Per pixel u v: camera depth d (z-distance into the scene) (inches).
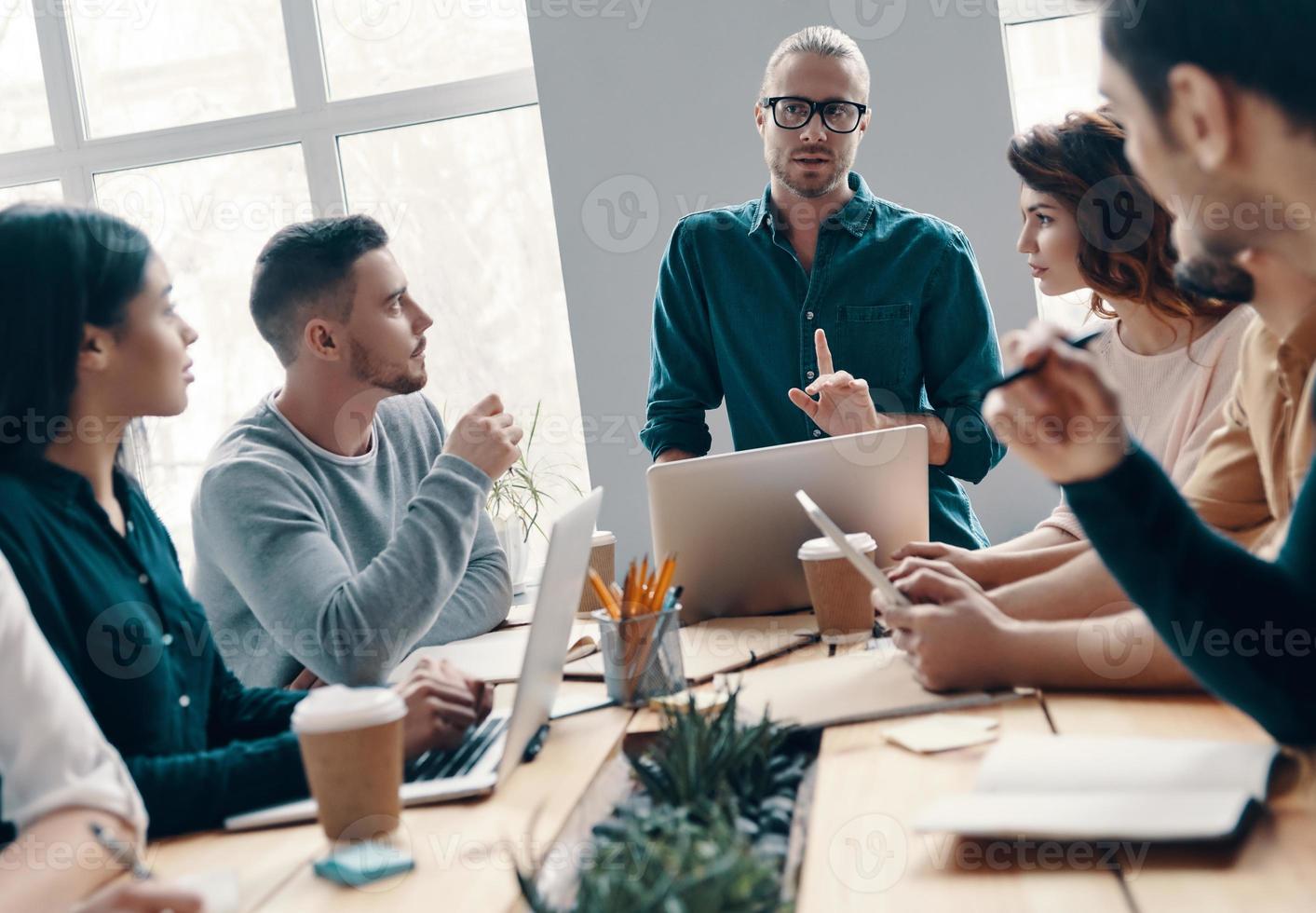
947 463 92.4
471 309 144.6
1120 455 34.8
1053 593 58.3
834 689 51.6
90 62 149.3
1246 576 35.8
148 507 55.5
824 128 91.3
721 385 102.2
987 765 38.1
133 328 47.8
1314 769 36.0
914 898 31.2
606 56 129.0
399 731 40.4
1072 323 123.3
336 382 74.5
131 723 46.9
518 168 142.6
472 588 78.2
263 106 146.9
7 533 43.9
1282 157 30.7
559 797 42.4
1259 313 39.3
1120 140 68.8
